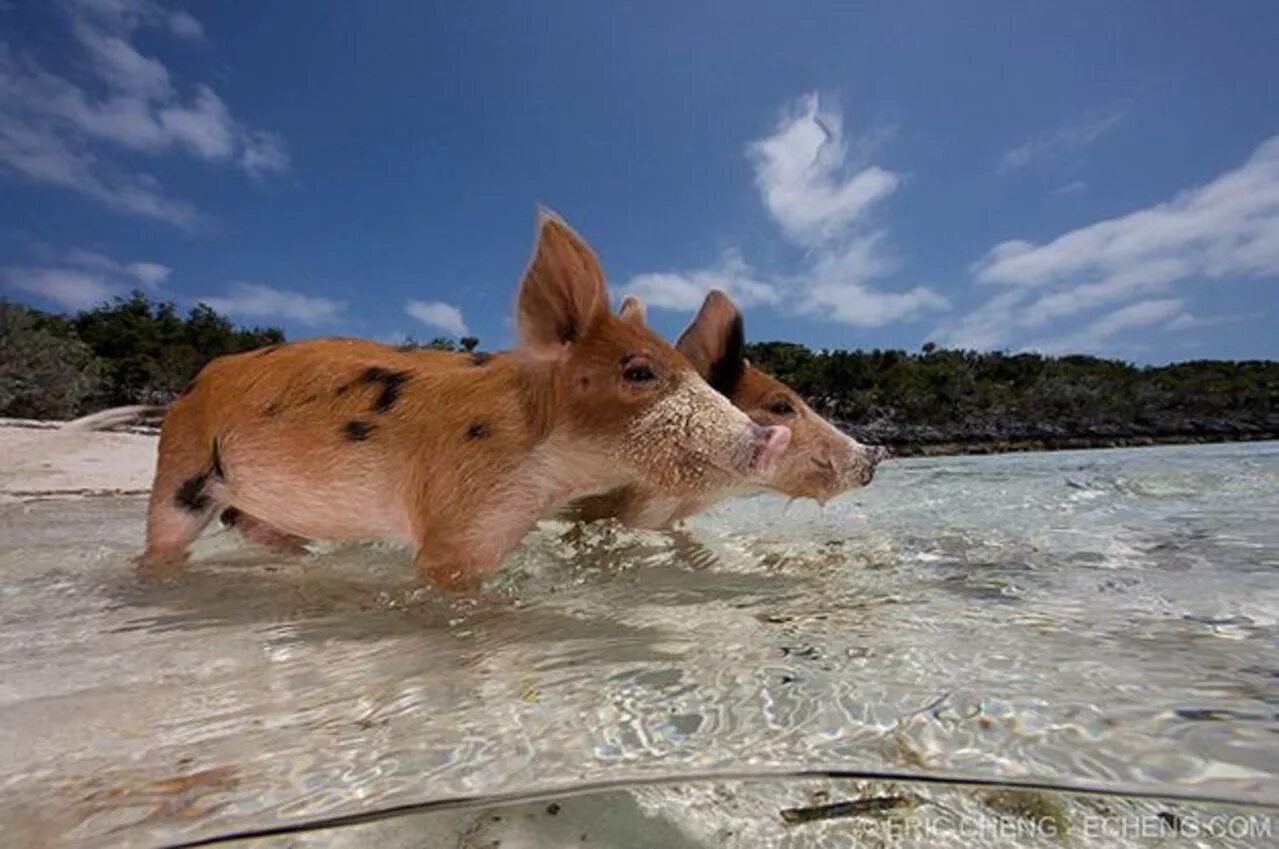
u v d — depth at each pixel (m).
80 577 0.69
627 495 0.76
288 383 0.67
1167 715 0.31
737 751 0.29
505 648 0.44
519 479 0.59
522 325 0.59
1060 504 1.08
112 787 0.28
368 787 0.27
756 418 0.81
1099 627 0.44
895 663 0.38
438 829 0.25
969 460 2.73
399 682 0.38
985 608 0.50
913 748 0.29
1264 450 2.77
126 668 0.42
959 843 0.23
